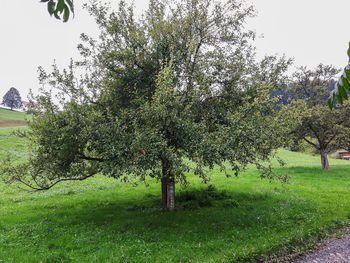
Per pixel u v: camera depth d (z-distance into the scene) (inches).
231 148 305.4
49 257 256.5
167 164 333.7
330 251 258.1
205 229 333.4
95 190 649.0
